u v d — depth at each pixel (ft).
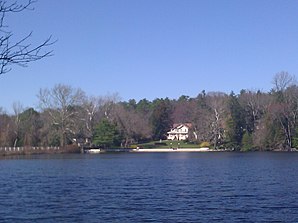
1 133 337.31
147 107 619.26
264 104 393.91
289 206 94.53
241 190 122.31
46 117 343.87
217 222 80.12
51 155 330.95
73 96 350.64
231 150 388.78
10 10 26.04
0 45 26.30
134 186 134.92
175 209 92.99
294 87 365.40
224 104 399.03
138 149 406.41
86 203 101.65
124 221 81.87
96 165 230.07
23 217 85.92
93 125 384.06
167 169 202.08
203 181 148.15
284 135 359.87
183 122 547.08
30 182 147.02
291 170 187.62
